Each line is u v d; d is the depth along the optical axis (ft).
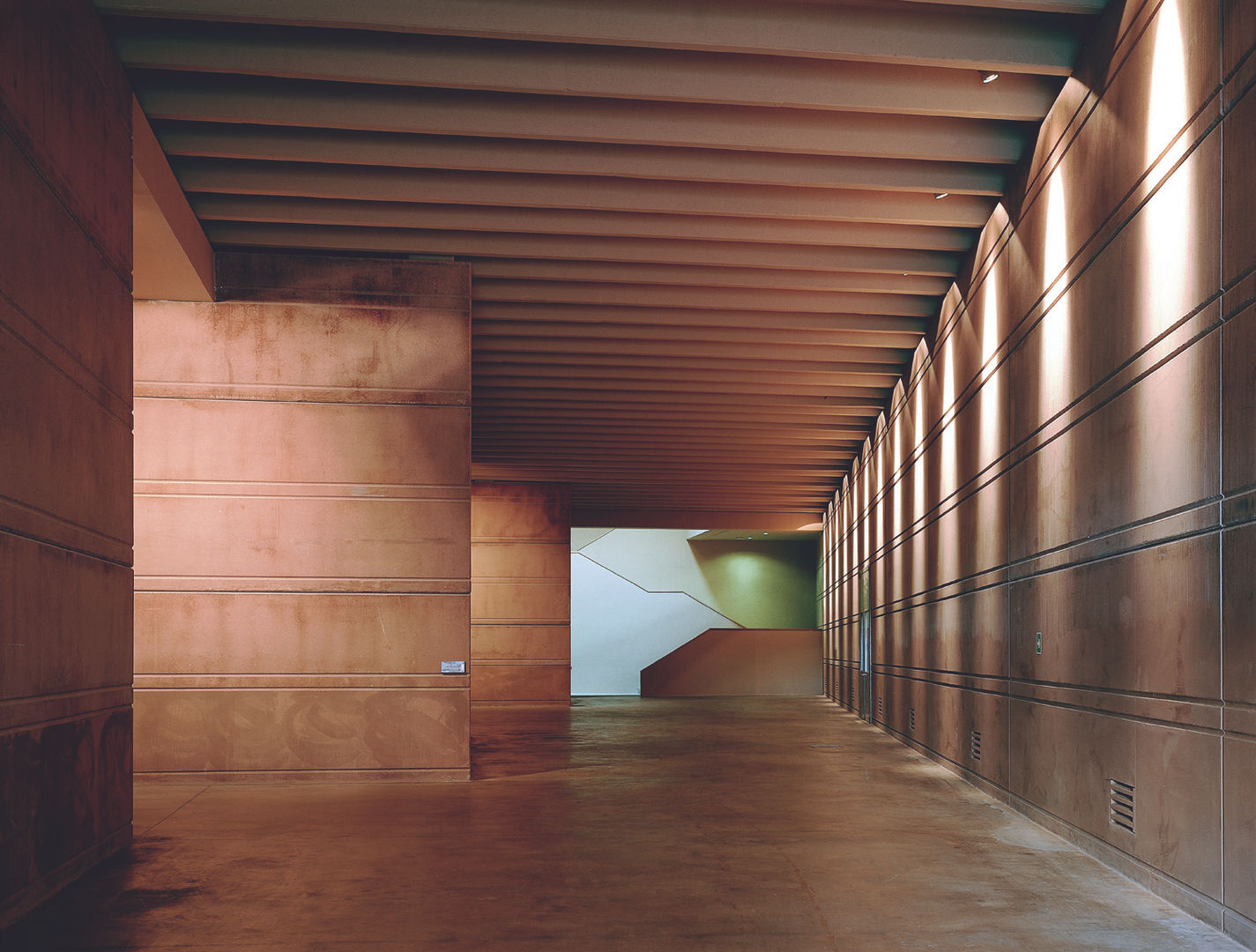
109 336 21.21
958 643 34.68
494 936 15.97
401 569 32.30
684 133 26.05
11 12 16.38
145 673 31.50
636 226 32.07
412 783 31.81
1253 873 15.31
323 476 32.32
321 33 23.26
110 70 21.67
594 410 52.34
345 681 31.94
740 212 30.22
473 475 68.39
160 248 28.55
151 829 24.39
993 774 29.78
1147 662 19.26
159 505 31.83
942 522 37.40
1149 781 19.02
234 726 31.55
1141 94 19.74
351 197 29.09
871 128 26.68
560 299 37.50
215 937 15.92
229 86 24.97
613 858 21.36
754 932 16.20
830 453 61.11
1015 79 25.13
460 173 29.35
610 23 22.13
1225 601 16.30
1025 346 27.14
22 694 16.69
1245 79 15.88
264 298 32.60
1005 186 28.96
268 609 31.86
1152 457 19.11
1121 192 20.67
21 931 16.12
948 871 20.35
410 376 32.89
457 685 32.24
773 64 24.38
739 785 32.12
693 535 88.84
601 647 89.30
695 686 85.05
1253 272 15.51
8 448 16.14
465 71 23.63
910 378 43.86
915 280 36.73
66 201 18.84
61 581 18.39
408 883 19.19
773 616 91.15
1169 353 18.44
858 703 61.05
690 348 43.24
